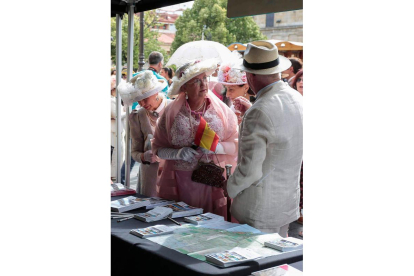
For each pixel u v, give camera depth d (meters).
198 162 2.65
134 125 3.03
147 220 2.25
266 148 2.01
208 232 2.03
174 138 2.66
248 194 2.12
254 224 2.13
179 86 2.56
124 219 2.32
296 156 2.04
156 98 2.89
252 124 2.01
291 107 1.99
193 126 2.61
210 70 2.57
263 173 2.05
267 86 2.06
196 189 2.66
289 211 2.12
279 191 2.07
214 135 2.54
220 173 2.60
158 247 1.82
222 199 2.64
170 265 1.65
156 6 2.98
